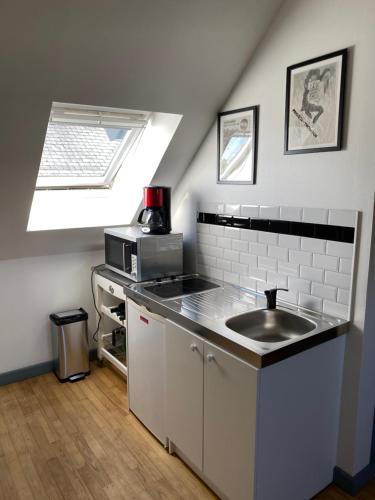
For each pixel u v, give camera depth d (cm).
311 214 195
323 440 187
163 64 199
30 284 290
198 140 261
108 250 289
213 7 179
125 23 171
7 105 184
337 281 187
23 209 243
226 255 254
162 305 209
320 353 174
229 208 247
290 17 193
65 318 287
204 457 188
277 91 206
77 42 171
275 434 163
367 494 193
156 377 221
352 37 168
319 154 188
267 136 214
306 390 171
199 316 192
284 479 171
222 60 211
